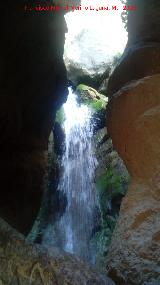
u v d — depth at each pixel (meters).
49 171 15.85
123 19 9.24
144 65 6.92
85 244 15.34
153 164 5.38
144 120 5.63
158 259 4.53
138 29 7.63
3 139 9.85
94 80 18.62
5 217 10.09
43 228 15.59
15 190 10.38
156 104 5.76
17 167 10.38
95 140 16.86
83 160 16.69
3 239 3.12
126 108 5.99
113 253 4.93
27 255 3.12
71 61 19.00
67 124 17.45
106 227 14.38
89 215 15.69
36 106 10.86
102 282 3.32
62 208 16.16
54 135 16.77
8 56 9.20
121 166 14.07
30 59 9.90
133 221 5.03
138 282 4.45
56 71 11.09
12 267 3.00
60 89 11.53
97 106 17.72
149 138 5.52
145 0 7.65
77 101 18.20
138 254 4.68
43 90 10.80
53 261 3.20
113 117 6.20
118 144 6.18
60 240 15.65
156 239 4.68
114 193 13.81
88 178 16.38
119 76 7.39
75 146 17.17
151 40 7.26
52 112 11.77
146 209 5.04
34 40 9.75
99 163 15.45
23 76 9.89
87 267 3.37
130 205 5.26
